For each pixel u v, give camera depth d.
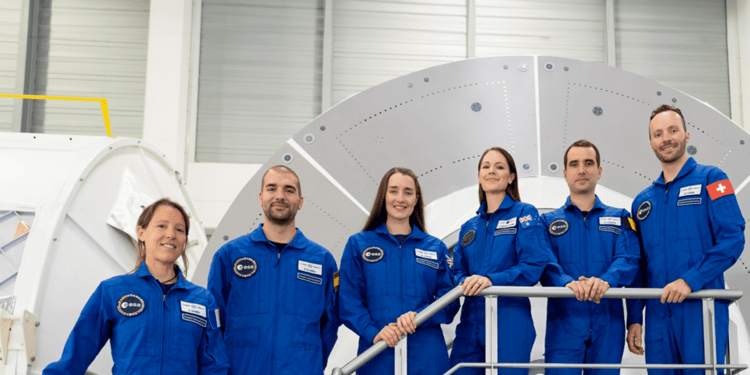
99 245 5.32
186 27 11.30
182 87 11.09
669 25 12.06
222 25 11.77
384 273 3.95
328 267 4.03
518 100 5.65
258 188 5.53
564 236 4.18
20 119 11.36
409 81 5.73
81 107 11.58
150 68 11.02
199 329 3.60
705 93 11.91
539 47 11.87
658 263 3.94
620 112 5.62
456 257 4.23
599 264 4.06
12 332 4.34
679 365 3.61
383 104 5.67
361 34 11.81
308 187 5.47
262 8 11.85
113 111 11.59
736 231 3.73
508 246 3.99
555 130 5.54
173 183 7.66
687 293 3.66
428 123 5.61
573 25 11.96
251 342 3.73
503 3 11.94
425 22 11.87
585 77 5.73
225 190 11.01
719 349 3.74
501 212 4.11
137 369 3.39
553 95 5.66
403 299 3.89
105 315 3.50
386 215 4.12
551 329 4.02
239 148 11.48
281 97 11.66
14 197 5.00
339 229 5.41
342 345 4.85
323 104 11.55
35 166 5.31
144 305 3.52
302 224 5.40
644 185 5.43
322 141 5.59
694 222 3.87
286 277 3.86
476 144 5.52
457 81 5.72
